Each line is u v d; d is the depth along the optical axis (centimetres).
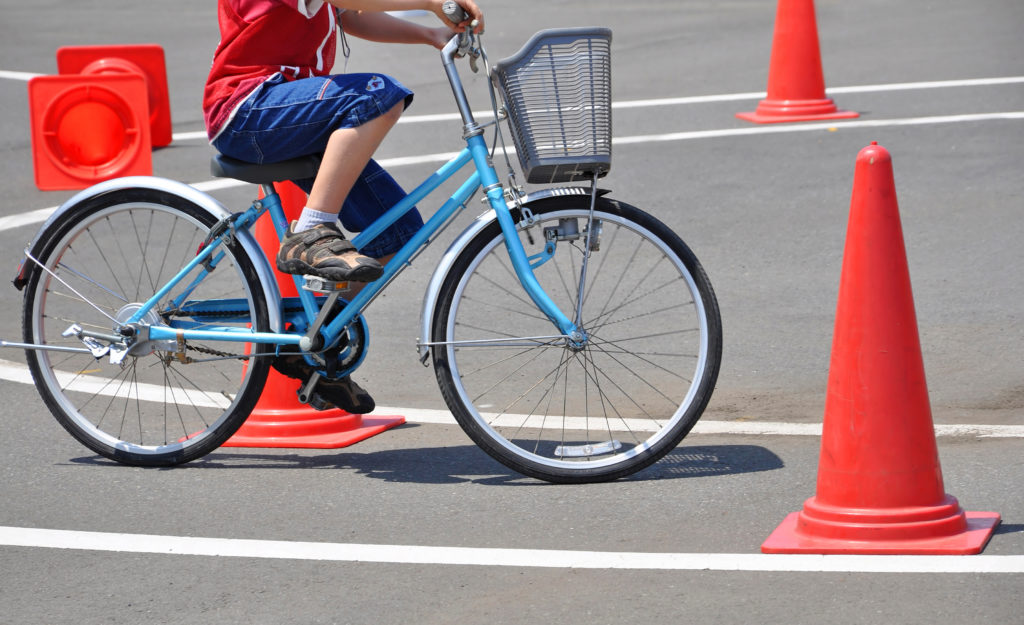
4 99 1458
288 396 578
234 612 399
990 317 724
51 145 1079
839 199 975
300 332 528
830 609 385
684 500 488
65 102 1076
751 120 1238
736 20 1872
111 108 1083
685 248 521
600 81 486
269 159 504
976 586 394
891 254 416
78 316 778
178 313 540
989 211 921
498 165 1116
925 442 422
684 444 561
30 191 1087
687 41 1719
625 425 590
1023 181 986
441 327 516
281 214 528
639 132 1216
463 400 514
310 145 497
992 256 830
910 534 420
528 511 482
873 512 422
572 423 596
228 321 537
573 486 512
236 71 500
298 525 473
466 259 518
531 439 573
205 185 1081
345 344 525
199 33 1948
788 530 441
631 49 1683
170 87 1549
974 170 1023
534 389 648
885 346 418
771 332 722
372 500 499
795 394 628
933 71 1418
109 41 1873
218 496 506
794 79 1233
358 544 452
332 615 395
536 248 894
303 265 489
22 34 1947
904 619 376
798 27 1230
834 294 783
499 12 2050
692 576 414
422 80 1520
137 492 512
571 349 535
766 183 1025
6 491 513
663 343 714
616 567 423
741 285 806
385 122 492
